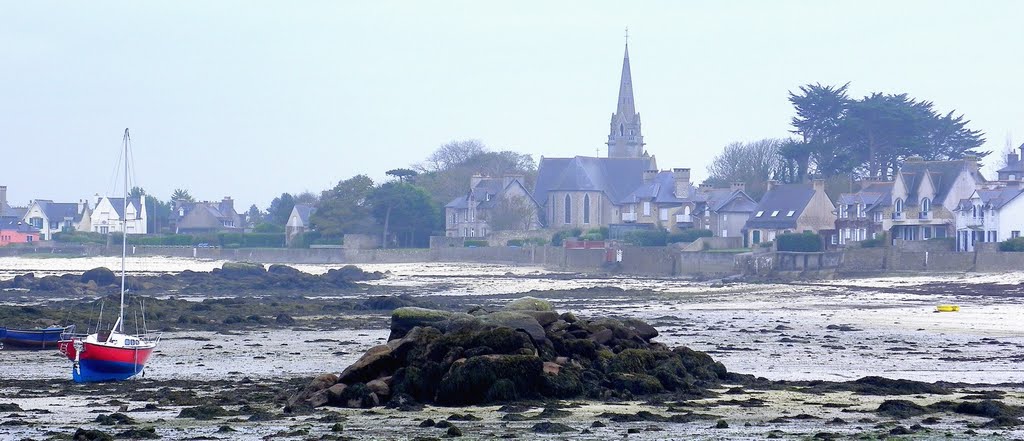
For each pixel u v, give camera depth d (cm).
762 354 14462
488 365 9600
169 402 10094
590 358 10869
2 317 18975
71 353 12319
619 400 9750
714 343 15950
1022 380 11781
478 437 7919
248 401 10138
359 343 16138
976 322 19525
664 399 9819
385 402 9650
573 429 8219
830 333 17600
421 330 10238
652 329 12200
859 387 10512
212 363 13600
